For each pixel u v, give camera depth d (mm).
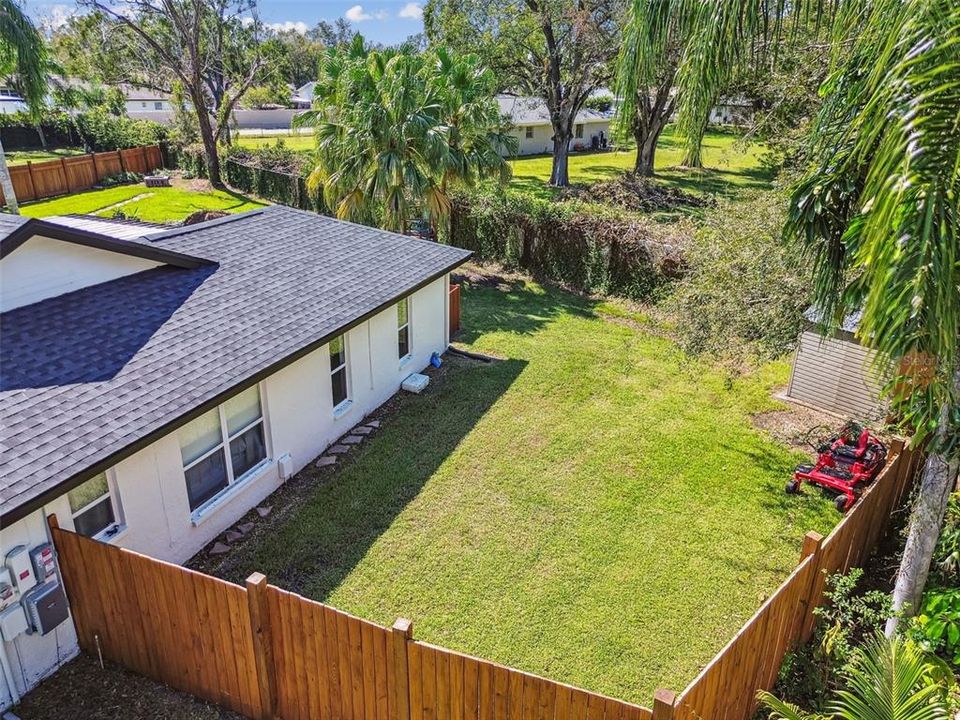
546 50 31484
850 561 6922
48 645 6129
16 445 6086
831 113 5277
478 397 12188
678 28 5207
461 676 4668
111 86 38156
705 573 7750
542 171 39844
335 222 13922
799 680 5844
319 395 10047
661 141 49312
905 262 3271
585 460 10094
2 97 41719
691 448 10414
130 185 31000
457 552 8078
